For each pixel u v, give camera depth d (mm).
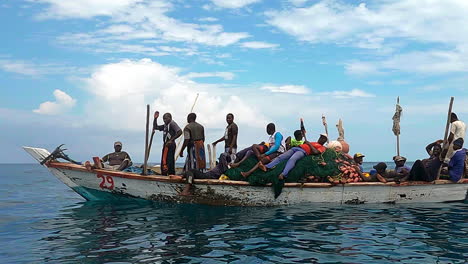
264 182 7551
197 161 7836
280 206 7809
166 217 6652
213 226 5934
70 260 4234
